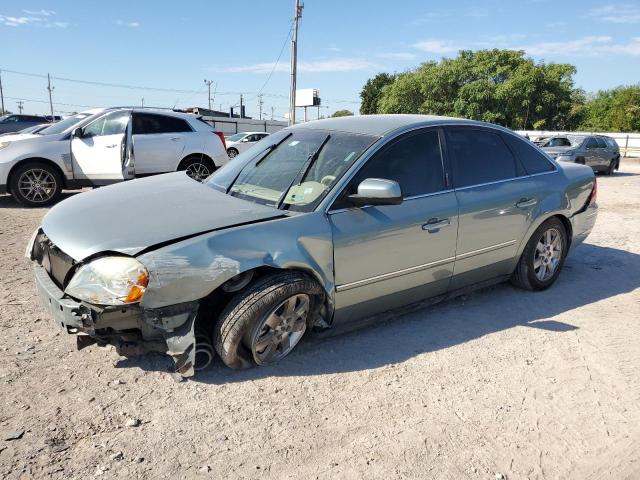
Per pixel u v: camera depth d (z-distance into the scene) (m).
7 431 2.65
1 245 6.04
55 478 2.35
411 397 3.12
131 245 2.91
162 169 9.26
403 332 4.01
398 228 3.66
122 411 2.86
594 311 4.57
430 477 2.47
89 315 2.86
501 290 5.00
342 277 3.46
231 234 3.08
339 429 2.79
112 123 8.99
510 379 3.38
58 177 8.73
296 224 3.27
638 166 26.67
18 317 4.00
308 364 3.45
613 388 3.31
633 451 2.72
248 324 3.13
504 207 4.34
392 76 70.25
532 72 46.94
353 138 3.88
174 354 2.99
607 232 7.91
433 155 4.04
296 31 23.12
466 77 49.53
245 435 2.71
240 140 26.39
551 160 5.02
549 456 2.66
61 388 3.05
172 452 2.56
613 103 57.75
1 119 29.20
